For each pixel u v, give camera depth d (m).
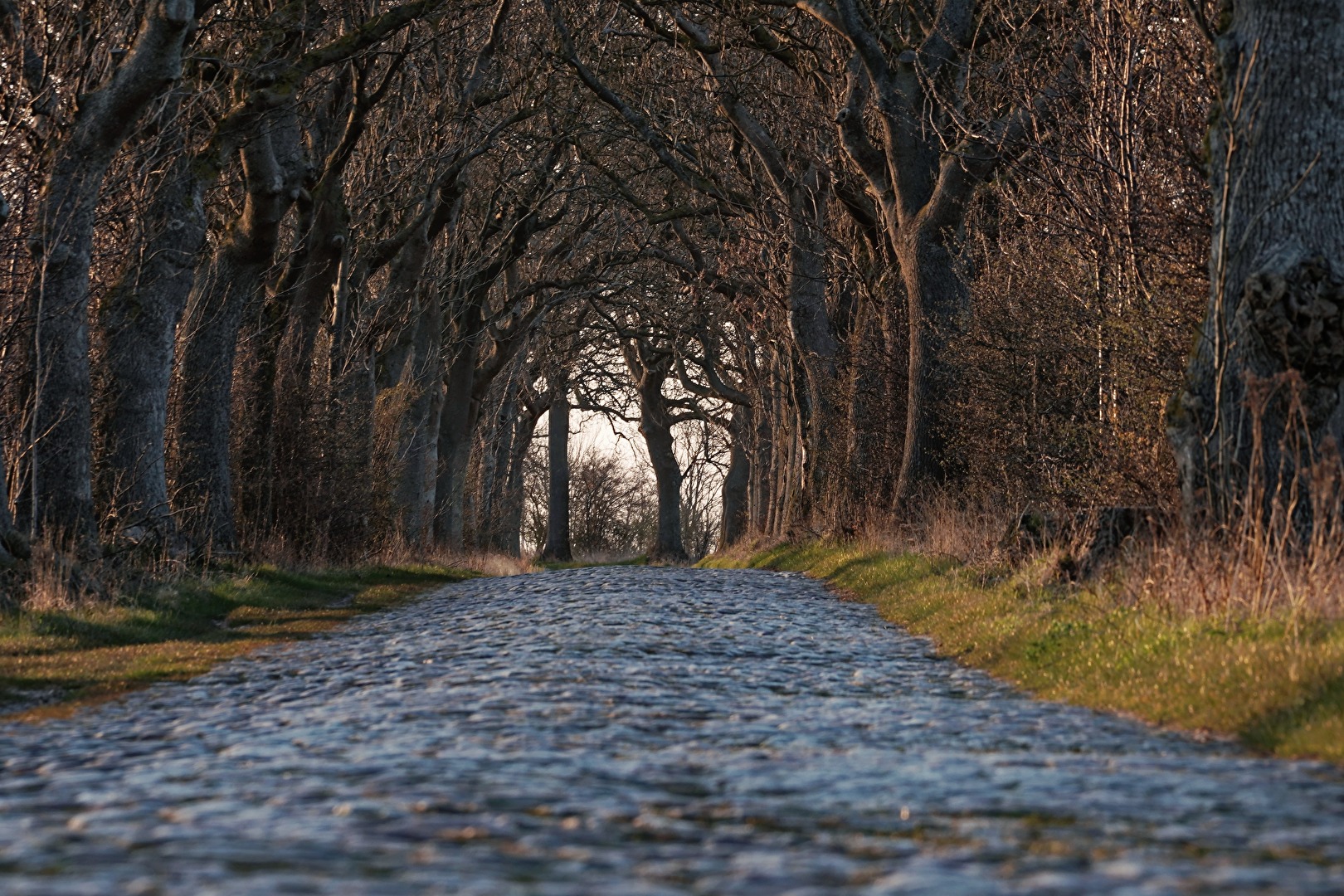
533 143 112.31
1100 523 44.06
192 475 70.81
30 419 55.06
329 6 79.00
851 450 85.25
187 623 51.88
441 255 115.69
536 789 18.38
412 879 13.26
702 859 14.39
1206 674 27.77
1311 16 35.75
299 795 18.09
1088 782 19.00
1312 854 14.81
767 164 90.31
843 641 42.91
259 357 82.38
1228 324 36.34
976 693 31.95
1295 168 35.56
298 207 75.88
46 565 49.59
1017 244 67.06
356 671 35.72
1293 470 34.81
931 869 13.84
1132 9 51.09
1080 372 60.66
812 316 92.44
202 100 70.00
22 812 17.62
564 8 100.62
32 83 55.25
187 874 13.44
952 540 60.62
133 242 63.91
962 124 64.75
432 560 107.12
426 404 115.62
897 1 80.81
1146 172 51.34
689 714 27.06
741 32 88.44
